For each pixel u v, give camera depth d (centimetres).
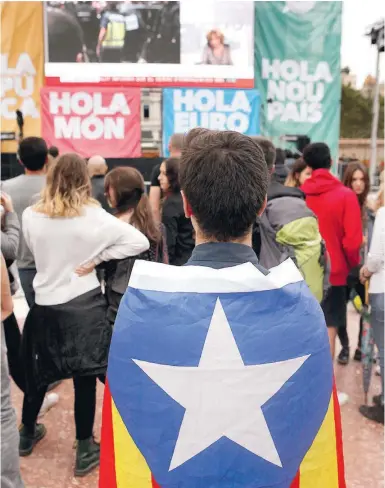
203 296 105
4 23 864
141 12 867
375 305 288
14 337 277
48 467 271
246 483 105
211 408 104
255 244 252
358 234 322
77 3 862
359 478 262
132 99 874
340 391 354
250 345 104
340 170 948
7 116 883
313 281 268
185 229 323
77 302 244
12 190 337
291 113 934
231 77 885
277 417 106
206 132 119
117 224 241
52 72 873
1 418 195
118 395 109
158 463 106
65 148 876
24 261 318
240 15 874
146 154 898
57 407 334
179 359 104
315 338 110
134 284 109
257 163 112
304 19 912
